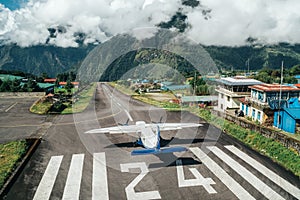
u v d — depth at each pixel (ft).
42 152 58.70
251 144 64.80
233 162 52.80
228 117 85.87
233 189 41.86
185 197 39.45
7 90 177.17
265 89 88.74
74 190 41.63
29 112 110.32
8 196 39.75
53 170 49.06
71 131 76.18
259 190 41.63
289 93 90.68
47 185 43.24
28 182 44.24
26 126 84.69
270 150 58.80
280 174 47.50
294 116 77.87
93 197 39.60
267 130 67.21
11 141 67.36
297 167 49.73
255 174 47.37
